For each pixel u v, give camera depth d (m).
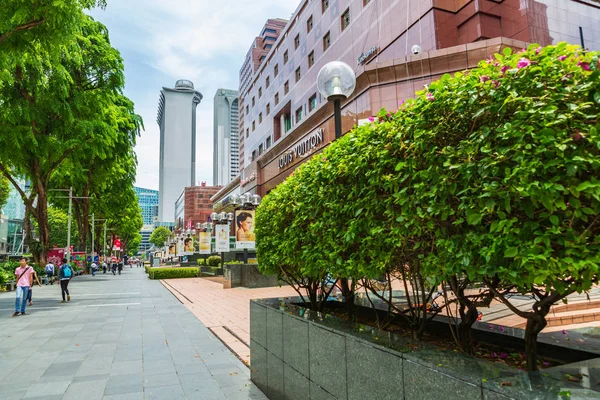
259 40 88.12
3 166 23.53
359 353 2.68
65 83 19.91
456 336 2.94
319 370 3.21
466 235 2.04
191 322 9.95
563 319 6.00
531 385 1.69
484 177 1.90
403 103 2.67
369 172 2.76
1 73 14.31
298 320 3.63
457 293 2.57
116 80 23.50
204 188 134.75
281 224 4.68
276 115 38.97
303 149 26.86
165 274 30.11
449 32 19.95
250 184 38.22
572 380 1.73
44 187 25.62
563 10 20.69
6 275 19.83
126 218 60.97
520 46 17.64
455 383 1.90
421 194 2.29
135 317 10.88
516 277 1.83
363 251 2.94
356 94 21.22
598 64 1.73
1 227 73.56
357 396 2.69
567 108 1.73
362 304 4.69
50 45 12.01
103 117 24.78
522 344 2.77
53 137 21.28
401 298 4.81
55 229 62.50
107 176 32.72
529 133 1.75
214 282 24.28
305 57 32.69
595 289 7.33
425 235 2.46
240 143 87.56
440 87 2.31
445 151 2.12
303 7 33.59
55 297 16.83
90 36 22.86
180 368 5.78
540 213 1.75
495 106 1.93
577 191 1.61
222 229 25.55
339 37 27.58
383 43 23.09
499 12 19.42
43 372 5.63
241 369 5.71
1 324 9.88
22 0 10.01
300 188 4.14
